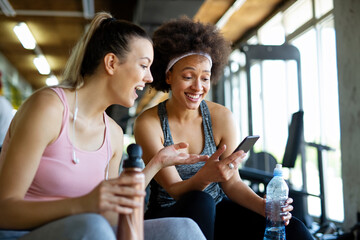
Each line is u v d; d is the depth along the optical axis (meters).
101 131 1.38
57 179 1.23
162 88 2.00
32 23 9.71
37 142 1.15
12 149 1.13
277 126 7.16
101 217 0.97
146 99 16.22
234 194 1.81
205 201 1.55
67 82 1.32
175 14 7.05
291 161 2.59
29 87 17.72
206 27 1.89
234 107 9.62
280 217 1.62
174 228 1.18
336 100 5.43
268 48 4.95
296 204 2.98
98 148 1.35
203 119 1.91
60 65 14.17
